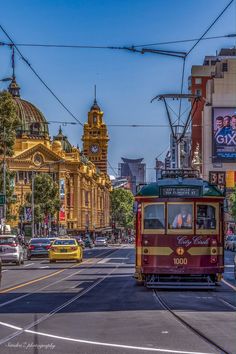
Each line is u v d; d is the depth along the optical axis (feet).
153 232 106.42
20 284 121.90
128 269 175.01
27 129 607.78
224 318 70.85
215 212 106.63
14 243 198.80
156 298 93.91
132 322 67.97
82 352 51.11
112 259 245.45
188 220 106.01
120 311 77.97
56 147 620.08
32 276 146.30
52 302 88.53
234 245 322.14
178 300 91.15
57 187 468.75
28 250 247.91
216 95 465.47
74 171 635.66
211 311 77.61
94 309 80.28
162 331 61.57
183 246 105.60
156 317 71.92
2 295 99.19
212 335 59.00
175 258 105.60
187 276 108.17
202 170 477.36
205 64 587.68
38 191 454.40
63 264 206.08
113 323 67.31
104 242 509.76
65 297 95.96
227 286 116.16
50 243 248.11
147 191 107.45
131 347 52.95
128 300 91.35
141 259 106.83
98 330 62.59
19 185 575.79
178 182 106.83
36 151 593.01
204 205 106.42
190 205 106.32
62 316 73.31
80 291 106.32
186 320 68.95
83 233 651.66
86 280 132.57
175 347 52.85
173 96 171.12
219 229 106.42
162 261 105.70
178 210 106.32
